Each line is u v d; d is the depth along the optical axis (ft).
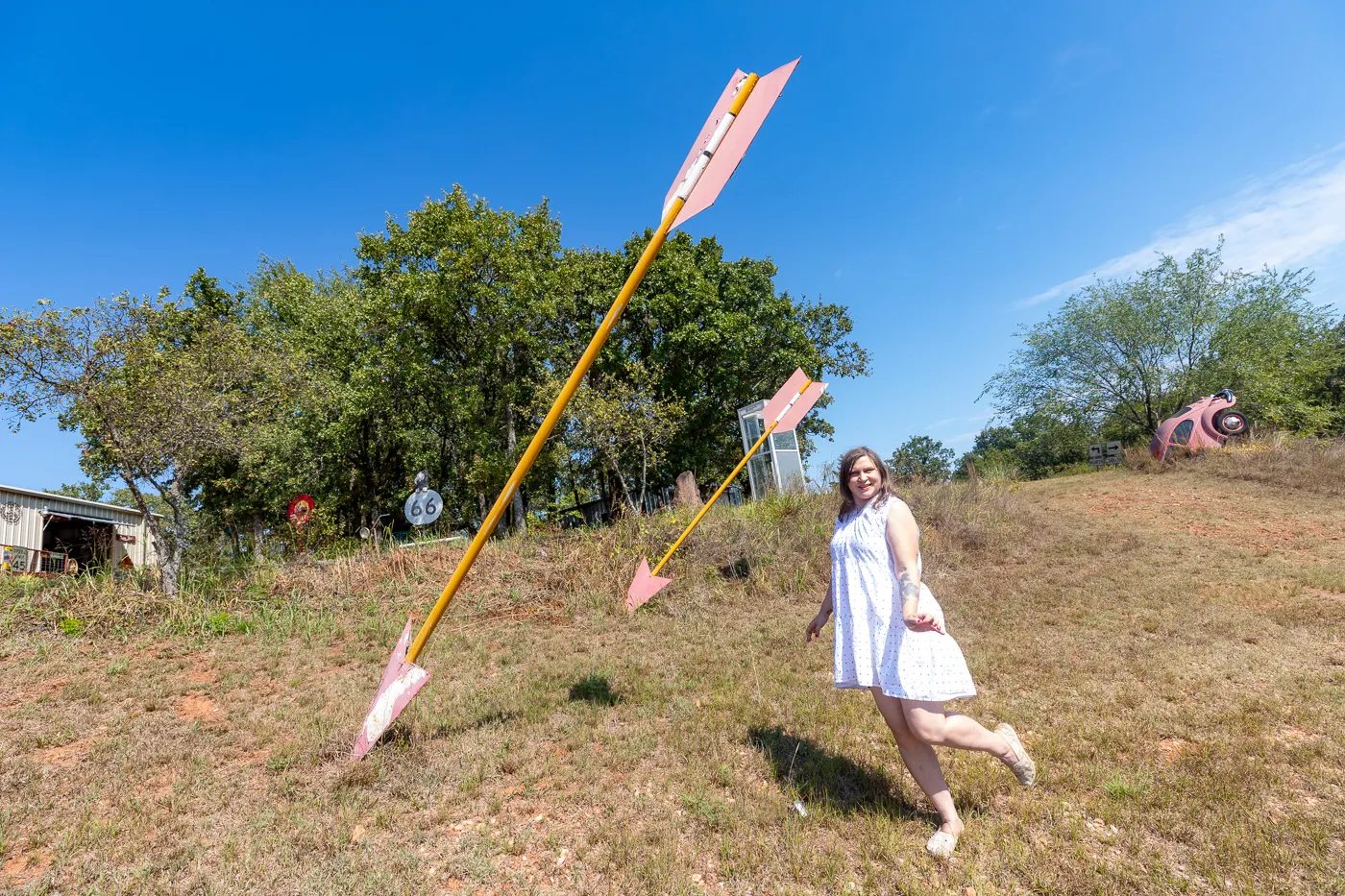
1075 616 20.42
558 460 65.41
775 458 50.03
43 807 10.33
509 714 13.92
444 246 67.00
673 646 19.07
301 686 16.38
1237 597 21.50
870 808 9.84
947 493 35.09
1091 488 44.75
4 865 8.87
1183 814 9.19
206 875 8.46
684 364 70.74
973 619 20.70
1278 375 64.85
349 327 66.85
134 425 25.03
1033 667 16.12
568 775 11.02
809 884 8.12
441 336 69.62
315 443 65.36
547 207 75.36
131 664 18.31
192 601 23.90
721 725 12.97
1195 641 17.44
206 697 15.83
